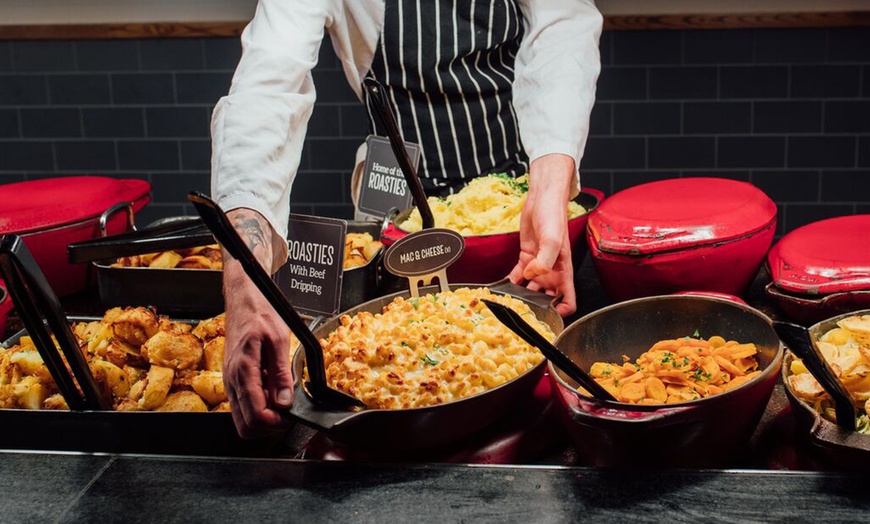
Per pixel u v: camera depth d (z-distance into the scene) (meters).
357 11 1.87
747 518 0.82
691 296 1.14
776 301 1.34
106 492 0.92
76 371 1.01
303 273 1.48
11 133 3.77
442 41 1.91
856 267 1.29
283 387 0.94
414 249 1.26
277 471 0.94
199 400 1.10
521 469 0.92
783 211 3.55
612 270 1.45
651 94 3.47
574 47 1.81
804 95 3.39
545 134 1.66
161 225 1.54
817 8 3.25
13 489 0.93
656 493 0.86
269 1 1.62
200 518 0.86
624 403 0.87
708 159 3.52
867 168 3.45
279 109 1.38
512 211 1.62
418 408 0.92
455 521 0.84
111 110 3.70
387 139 1.84
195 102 3.66
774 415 1.08
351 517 0.85
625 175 3.59
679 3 3.33
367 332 1.08
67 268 1.70
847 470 0.88
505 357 1.05
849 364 0.95
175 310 1.50
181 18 3.53
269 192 1.27
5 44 3.64
